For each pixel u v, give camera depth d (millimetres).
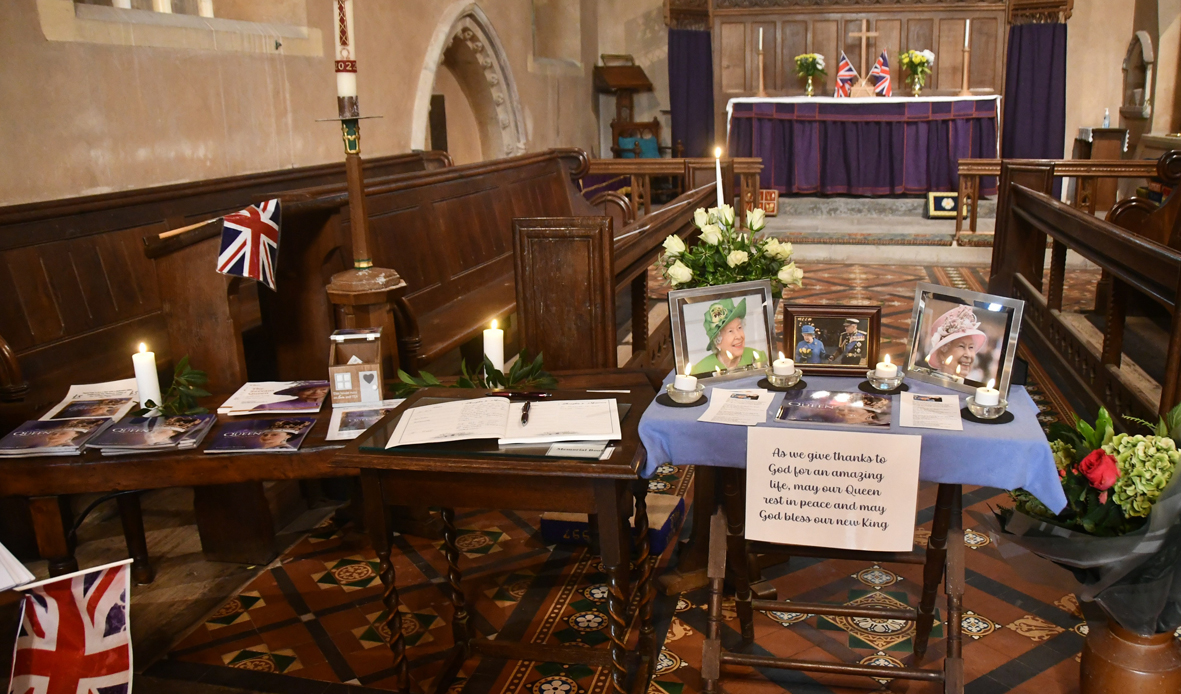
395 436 2305
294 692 2611
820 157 10594
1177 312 3162
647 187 8695
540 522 3502
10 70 3816
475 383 3012
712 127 11711
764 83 11414
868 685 2562
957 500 2383
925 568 2480
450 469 2166
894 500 2137
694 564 3080
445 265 5027
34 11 3932
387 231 4465
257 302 4453
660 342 5324
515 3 9352
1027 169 6457
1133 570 2086
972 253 8625
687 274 2764
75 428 2725
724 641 2768
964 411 2203
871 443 2117
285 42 5742
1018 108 10922
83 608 1785
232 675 2695
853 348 2500
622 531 2188
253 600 3115
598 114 12164
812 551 2498
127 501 3156
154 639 2891
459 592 2699
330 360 2906
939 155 10312
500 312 4719
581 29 11234
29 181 3914
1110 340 4355
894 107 10211
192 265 3143
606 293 3236
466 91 9227
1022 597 2959
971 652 2670
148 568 3252
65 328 3758
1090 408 4547
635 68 11734
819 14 11195
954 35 10984
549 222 3207
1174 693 2139
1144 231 5930
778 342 5797
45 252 3738
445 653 2777
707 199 5828
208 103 5055
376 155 6875
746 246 2791
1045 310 5695
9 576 1735
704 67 11508
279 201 3090
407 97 7348
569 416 2377
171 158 4781
